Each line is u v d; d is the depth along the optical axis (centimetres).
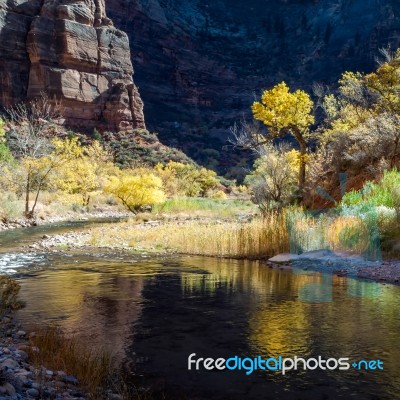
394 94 2519
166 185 5741
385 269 877
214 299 719
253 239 1262
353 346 494
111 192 3316
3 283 767
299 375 420
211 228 1656
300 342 508
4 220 2486
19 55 8262
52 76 8331
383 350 481
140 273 970
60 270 1013
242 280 883
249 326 570
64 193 3672
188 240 1425
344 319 595
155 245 1481
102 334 543
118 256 1255
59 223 2692
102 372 422
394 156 1962
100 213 3703
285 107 2434
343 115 2828
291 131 2523
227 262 1138
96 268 1043
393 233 1076
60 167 3253
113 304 689
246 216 2905
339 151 2212
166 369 437
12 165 3562
